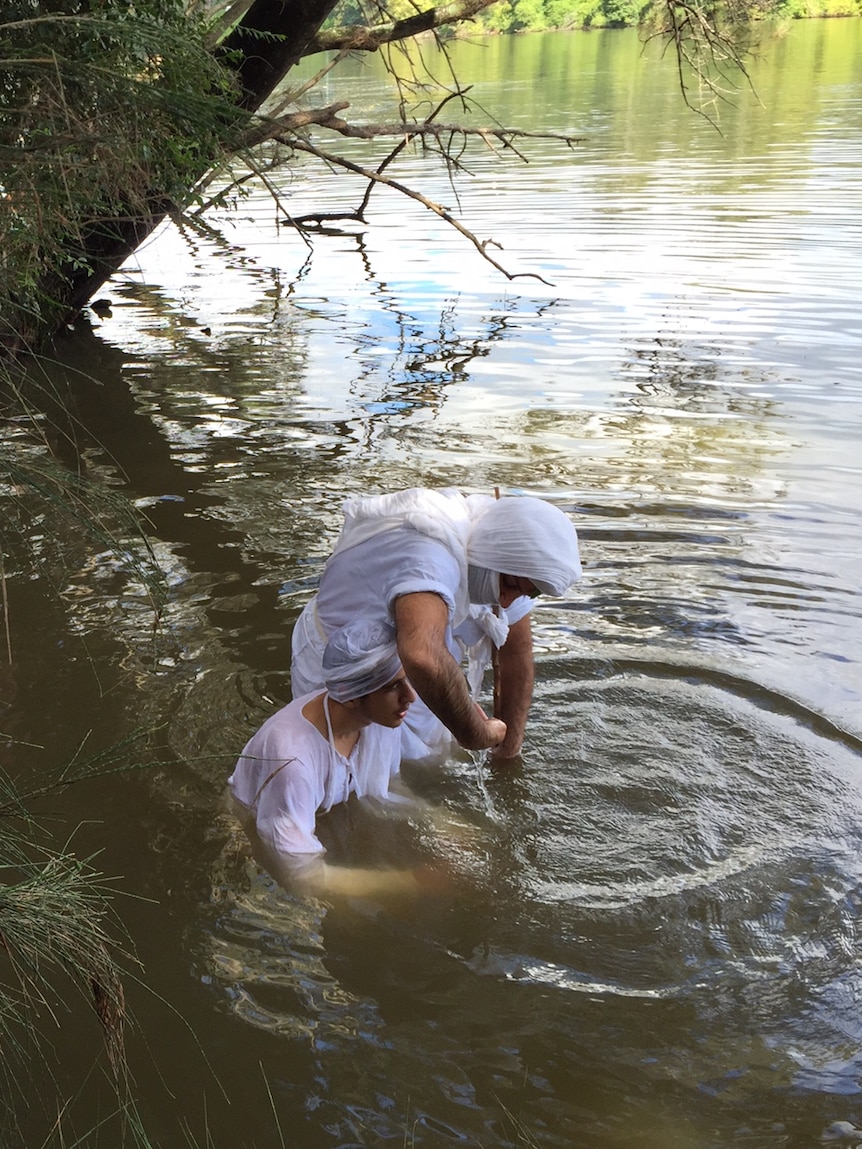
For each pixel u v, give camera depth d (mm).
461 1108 2217
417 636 2857
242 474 5605
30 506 5164
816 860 2943
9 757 3365
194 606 4270
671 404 6527
